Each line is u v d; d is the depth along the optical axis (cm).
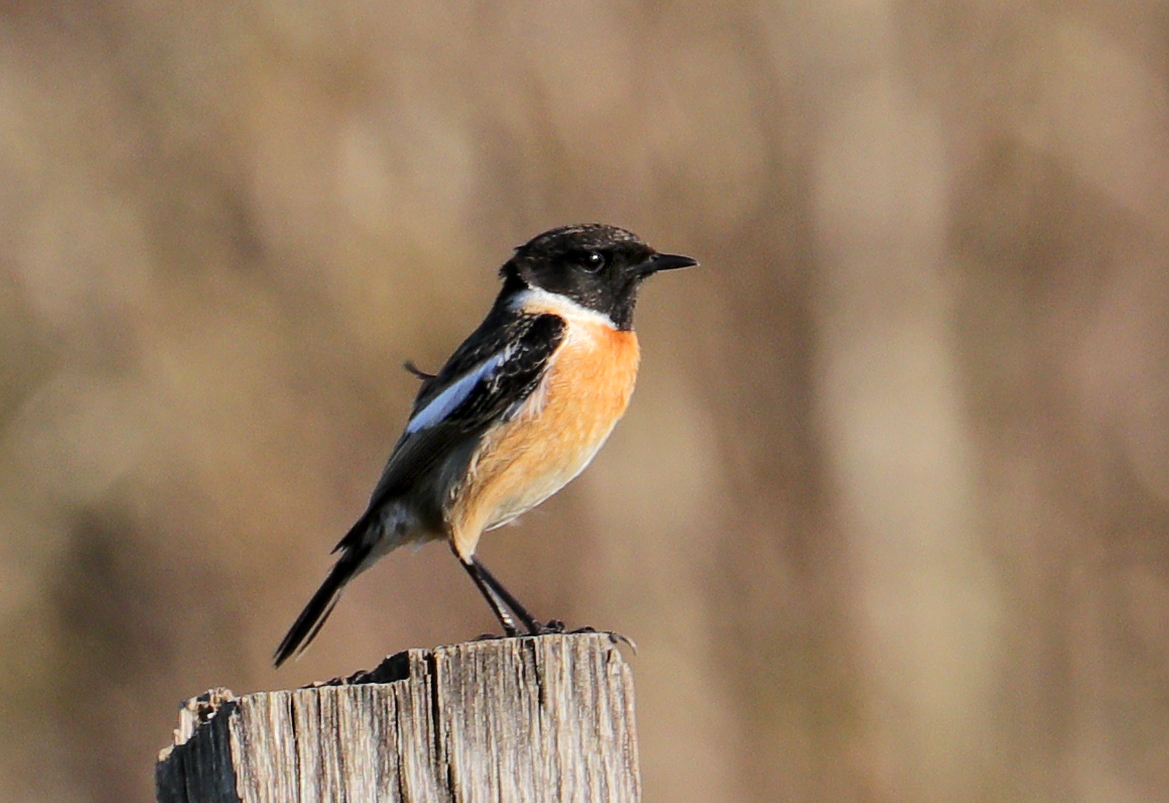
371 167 1788
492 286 1759
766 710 1720
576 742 591
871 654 1769
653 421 1783
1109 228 1953
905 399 1880
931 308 1922
